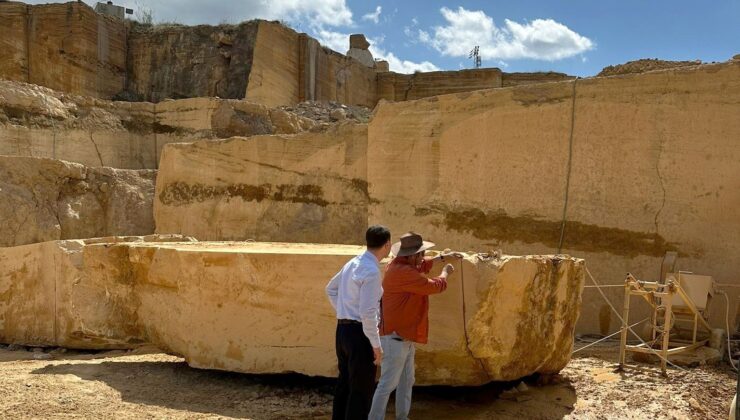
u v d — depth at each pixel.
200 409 4.73
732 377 5.23
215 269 5.38
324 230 10.20
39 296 7.41
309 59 24.88
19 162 13.12
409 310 3.95
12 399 4.92
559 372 5.45
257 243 7.70
